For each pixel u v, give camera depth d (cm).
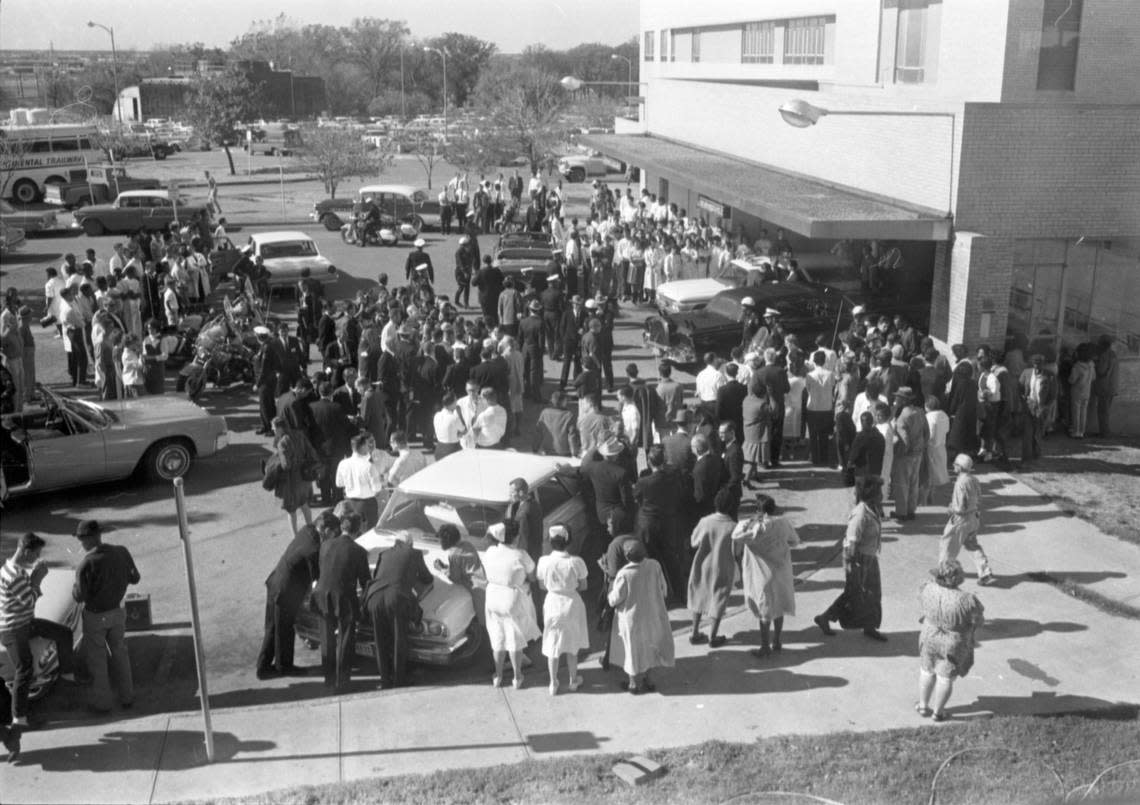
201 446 1588
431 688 1001
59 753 884
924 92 2344
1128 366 1988
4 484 1427
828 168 2466
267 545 1367
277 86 9112
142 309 2473
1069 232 1916
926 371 1592
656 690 987
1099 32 2016
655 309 2788
